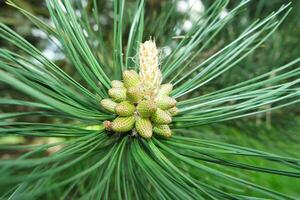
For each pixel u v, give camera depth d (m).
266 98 0.17
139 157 0.15
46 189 0.10
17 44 0.15
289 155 0.28
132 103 0.17
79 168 0.22
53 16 0.17
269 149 0.28
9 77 0.09
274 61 0.30
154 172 0.14
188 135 0.26
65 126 0.15
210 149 0.15
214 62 0.18
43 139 0.37
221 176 0.14
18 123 0.14
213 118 0.17
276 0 0.33
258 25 0.17
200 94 0.27
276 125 0.29
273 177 0.31
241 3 0.18
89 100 0.17
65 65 0.35
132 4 0.33
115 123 0.16
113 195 0.24
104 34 0.38
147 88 0.17
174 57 0.20
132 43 0.19
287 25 0.32
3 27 0.15
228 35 0.29
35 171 0.12
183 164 0.23
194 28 0.20
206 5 0.28
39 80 0.15
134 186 0.16
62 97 0.16
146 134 0.16
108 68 0.22
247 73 0.29
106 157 0.14
